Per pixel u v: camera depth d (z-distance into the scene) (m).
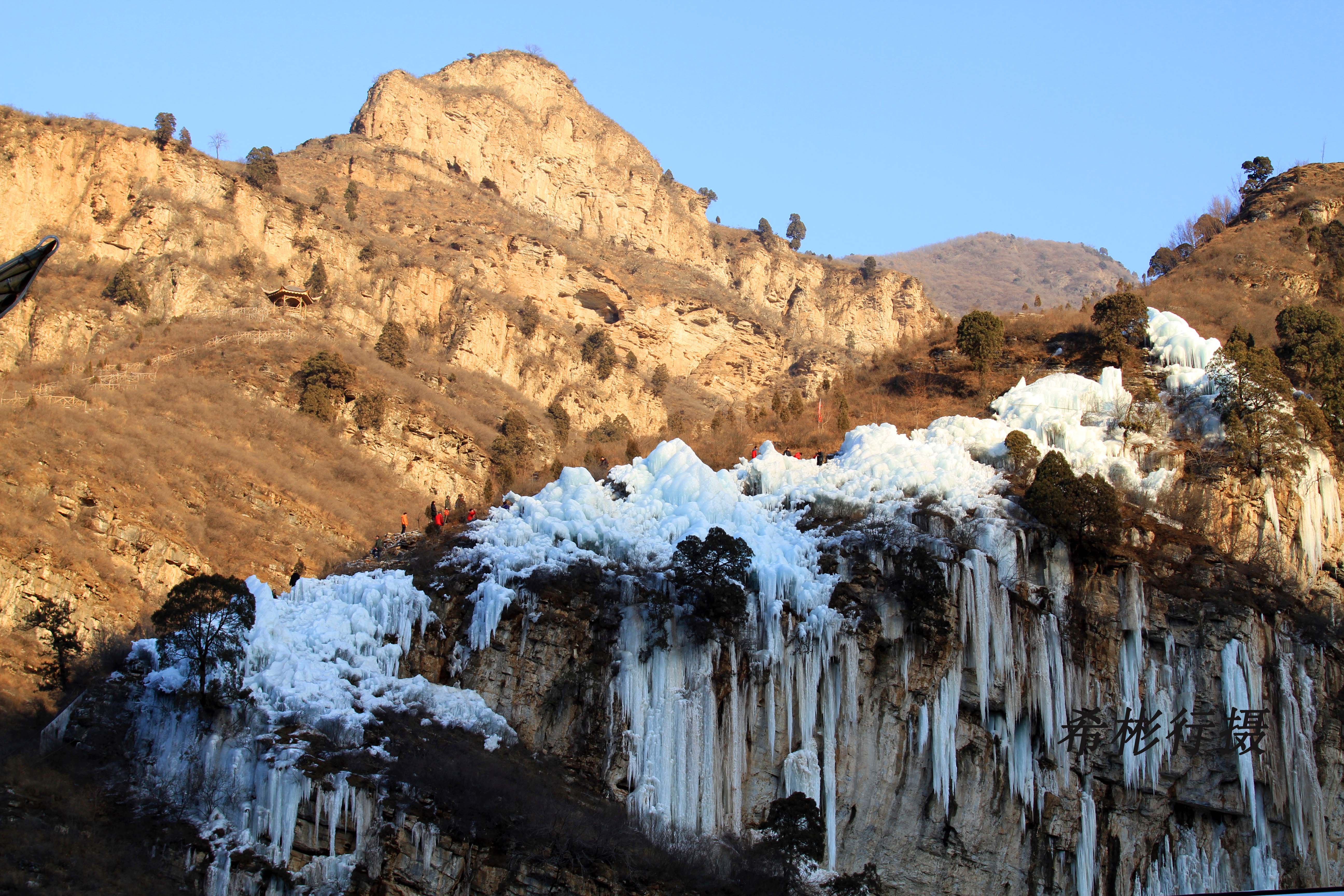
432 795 54.81
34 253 24.33
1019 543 69.00
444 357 156.88
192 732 57.41
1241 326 109.88
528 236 190.12
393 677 63.06
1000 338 102.81
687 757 62.00
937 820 63.88
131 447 103.81
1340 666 69.94
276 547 101.69
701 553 64.06
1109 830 65.50
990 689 65.94
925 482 74.06
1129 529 70.94
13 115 154.88
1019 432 78.69
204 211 154.75
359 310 155.50
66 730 59.16
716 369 192.12
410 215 189.00
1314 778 67.25
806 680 64.06
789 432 99.25
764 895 54.97
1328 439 85.44
